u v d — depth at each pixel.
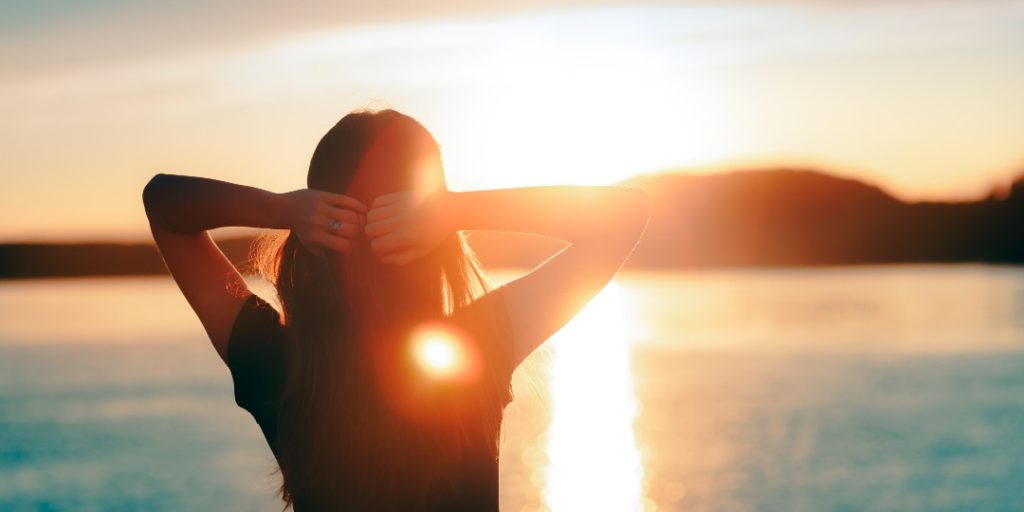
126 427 29.44
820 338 58.47
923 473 22.70
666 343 57.53
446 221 1.71
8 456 25.14
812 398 35.22
